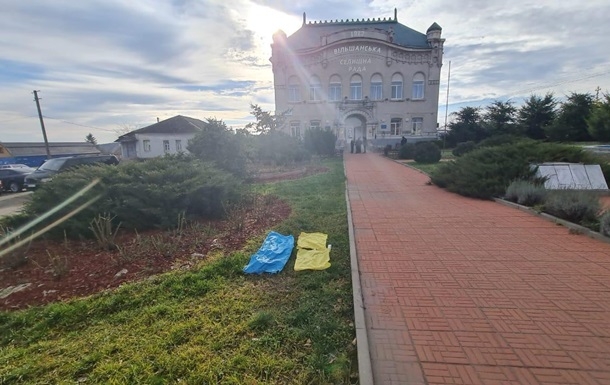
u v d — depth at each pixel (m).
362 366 2.40
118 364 2.58
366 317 3.09
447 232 5.54
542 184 7.91
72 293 3.82
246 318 3.20
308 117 32.59
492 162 9.14
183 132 36.69
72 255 4.98
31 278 4.24
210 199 7.04
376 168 16.03
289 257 4.69
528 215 6.48
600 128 26.14
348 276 4.07
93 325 3.21
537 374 2.30
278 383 2.37
